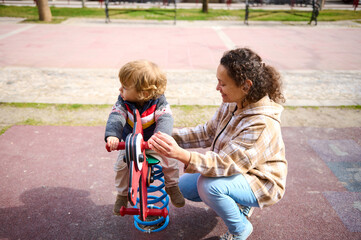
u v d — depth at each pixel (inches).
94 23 502.9
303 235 98.2
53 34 411.2
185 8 720.3
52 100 197.5
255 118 75.2
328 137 159.2
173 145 69.7
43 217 104.3
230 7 761.0
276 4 722.8
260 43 385.7
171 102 199.9
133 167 61.7
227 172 73.9
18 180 121.6
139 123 72.2
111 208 109.3
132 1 754.8
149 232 99.3
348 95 217.8
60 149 143.2
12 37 385.7
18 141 148.5
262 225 102.3
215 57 316.5
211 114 184.1
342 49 358.9
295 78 253.0
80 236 97.3
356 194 116.9
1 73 248.5
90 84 229.8
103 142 150.5
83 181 122.6
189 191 97.4
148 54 321.1
